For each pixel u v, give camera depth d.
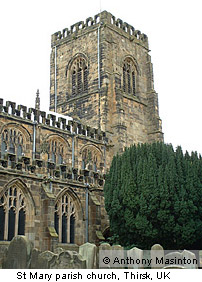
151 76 97.00
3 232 51.81
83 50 93.31
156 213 53.31
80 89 92.44
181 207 52.62
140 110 92.69
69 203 61.25
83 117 88.25
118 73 88.38
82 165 77.06
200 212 54.41
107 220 66.38
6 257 36.44
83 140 78.06
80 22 95.88
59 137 74.00
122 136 83.44
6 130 66.31
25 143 68.69
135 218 54.53
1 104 66.25
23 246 35.44
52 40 100.69
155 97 94.81
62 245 58.19
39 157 69.62
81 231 61.44
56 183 59.19
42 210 56.16
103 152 81.12
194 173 55.78
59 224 58.78
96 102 86.75
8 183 53.31
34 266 34.81
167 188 53.50
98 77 88.25
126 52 94.38
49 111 86.81
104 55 88.88
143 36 100.88
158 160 58.81
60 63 97.62
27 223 55.00
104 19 91.38
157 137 91.25
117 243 56.34
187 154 59.94
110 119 85.25
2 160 53.66
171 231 52.62
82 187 63.38
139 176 56.03
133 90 94.12
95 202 63.25
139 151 60.59
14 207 53.81
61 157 74.25
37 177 56.91
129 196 55.19
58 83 96.50
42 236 54.94
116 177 59.53
